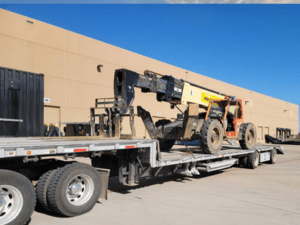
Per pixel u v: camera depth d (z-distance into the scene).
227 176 8.50
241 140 9.97
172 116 23.06
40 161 4.36
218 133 8.23
